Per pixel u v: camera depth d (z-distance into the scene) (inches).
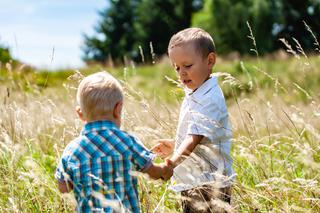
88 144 122.0
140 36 2409.0
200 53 139.1
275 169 172.9
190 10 2417.6
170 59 143.3
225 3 1685.5
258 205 136.1
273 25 1648.6
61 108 249.8
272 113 176.2
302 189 146.8
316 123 183.5
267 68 736.3
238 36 1638.8
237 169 174.4
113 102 124.2
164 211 136.3
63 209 143.6
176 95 185.2
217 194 131.1
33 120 221.9
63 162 123.4
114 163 121.0
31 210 148.5
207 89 141.0
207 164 137.6
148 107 171.0
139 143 125.6
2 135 179.0
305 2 1814.7
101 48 2532.0
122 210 110.4
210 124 137.2
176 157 132.1
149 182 148.7
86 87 124.0
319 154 158.2
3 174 157.8
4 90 245.4
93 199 119.0
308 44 1788.9
